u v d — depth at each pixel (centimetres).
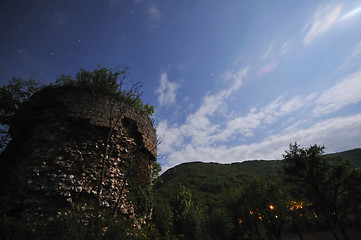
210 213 2134
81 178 787
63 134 830
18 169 744
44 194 702
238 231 1639
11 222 517
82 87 918
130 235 704
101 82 967
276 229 1309
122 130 987
